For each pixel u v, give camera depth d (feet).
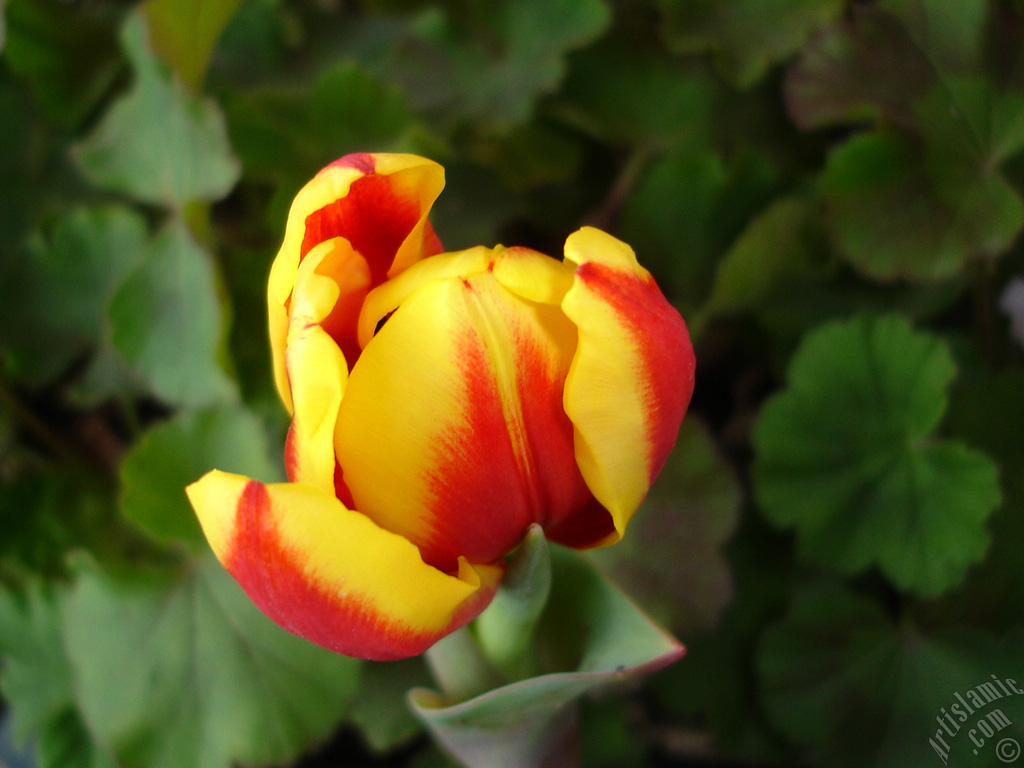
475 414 0.92
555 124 1.36
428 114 1.34
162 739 1.23
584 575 1.05
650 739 1.36
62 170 1.40
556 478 0.95
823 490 1.26
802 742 1.27
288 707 1.23
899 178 1.24
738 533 1.31
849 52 1.24
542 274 0.93
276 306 0.95
